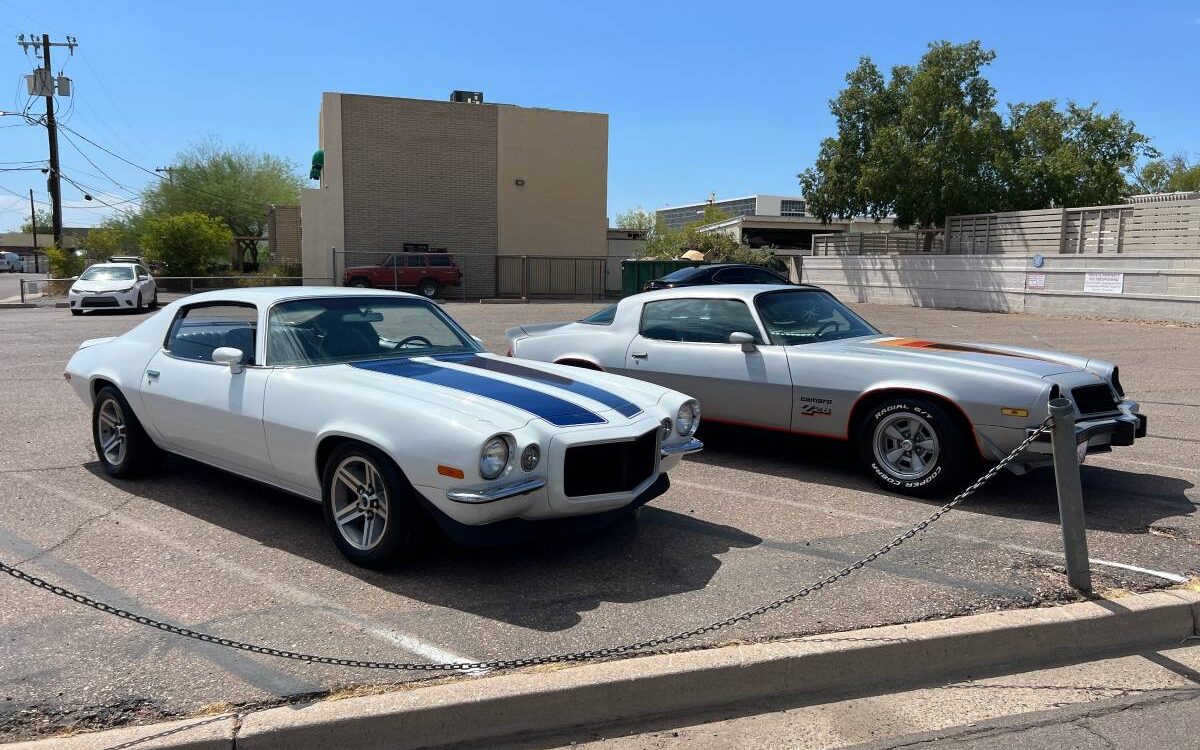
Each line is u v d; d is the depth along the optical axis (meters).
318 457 4.57
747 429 6.68
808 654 3.47
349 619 3.83
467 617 3.87
